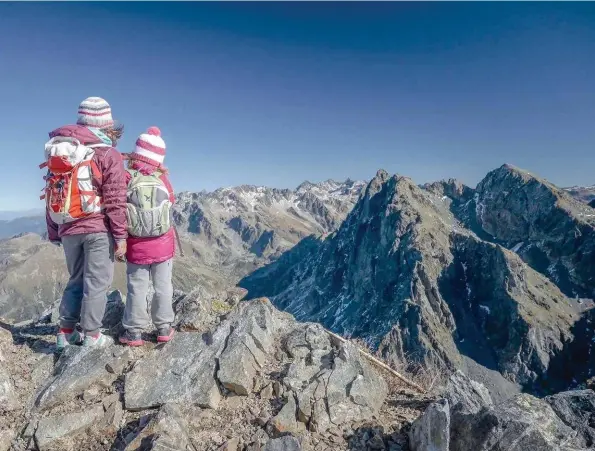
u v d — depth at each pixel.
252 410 2.15
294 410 2.12
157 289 2.48
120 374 2.33
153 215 2.31
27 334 2.76
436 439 1.76
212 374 2.29
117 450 1.88
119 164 2.21
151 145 2.37
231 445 1.88
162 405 2.08
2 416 2.05
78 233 2.23
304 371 2.38
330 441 2.00
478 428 1.73
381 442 2.00
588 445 1.72
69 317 2.45
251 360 2.41
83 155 2.12
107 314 2.93
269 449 1.78
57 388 2.16
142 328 2.53
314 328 2.73
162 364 2.36
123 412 2.12
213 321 2.81
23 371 2.33
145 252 2.40
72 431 1.96
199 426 2.02
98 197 2.22
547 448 1.62
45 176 2.25
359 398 2.21
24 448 1.91
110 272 2.37
